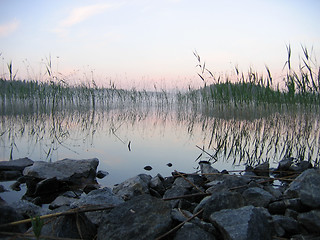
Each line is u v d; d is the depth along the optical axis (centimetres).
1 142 591
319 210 217
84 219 210
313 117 595
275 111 683
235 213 206
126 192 319
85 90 1224
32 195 333
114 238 191
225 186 297
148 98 1552
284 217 224
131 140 653
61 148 561
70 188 360
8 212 192
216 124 834
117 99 1486
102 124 886
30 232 201
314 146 536
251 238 184
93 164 414
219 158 504
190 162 479
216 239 206
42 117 927
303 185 240
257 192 261
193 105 1279
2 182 377
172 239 202
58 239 192
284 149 546
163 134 731
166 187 356
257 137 641
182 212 252
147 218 202
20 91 949
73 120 938
